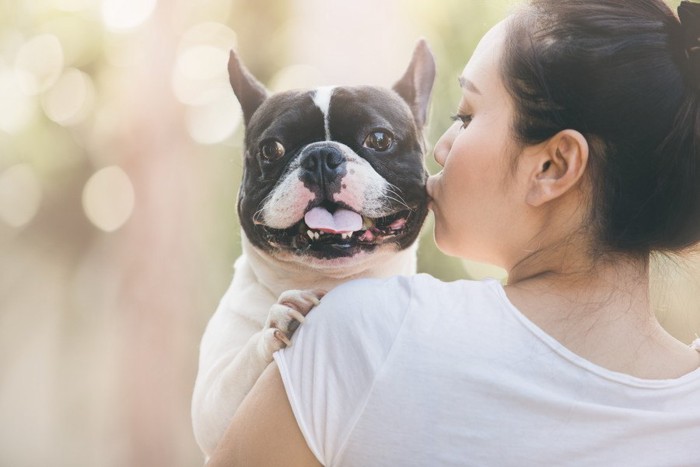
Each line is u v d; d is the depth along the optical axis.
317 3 8.05
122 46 8.32
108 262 10.27
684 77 1.60
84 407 11.59
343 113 2.27
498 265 1.83
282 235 2.23
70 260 10.95
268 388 1.60
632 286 1.62
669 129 1.59
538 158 1.67
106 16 8.24
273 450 1.56
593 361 1.54
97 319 11.23
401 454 1.47
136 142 8.34
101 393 11.51
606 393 1.49
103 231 10.46
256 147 2.33
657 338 1.61
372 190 2.18
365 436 1.49
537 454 1.44
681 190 1.60
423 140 2.57
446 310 1.55
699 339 1.69
